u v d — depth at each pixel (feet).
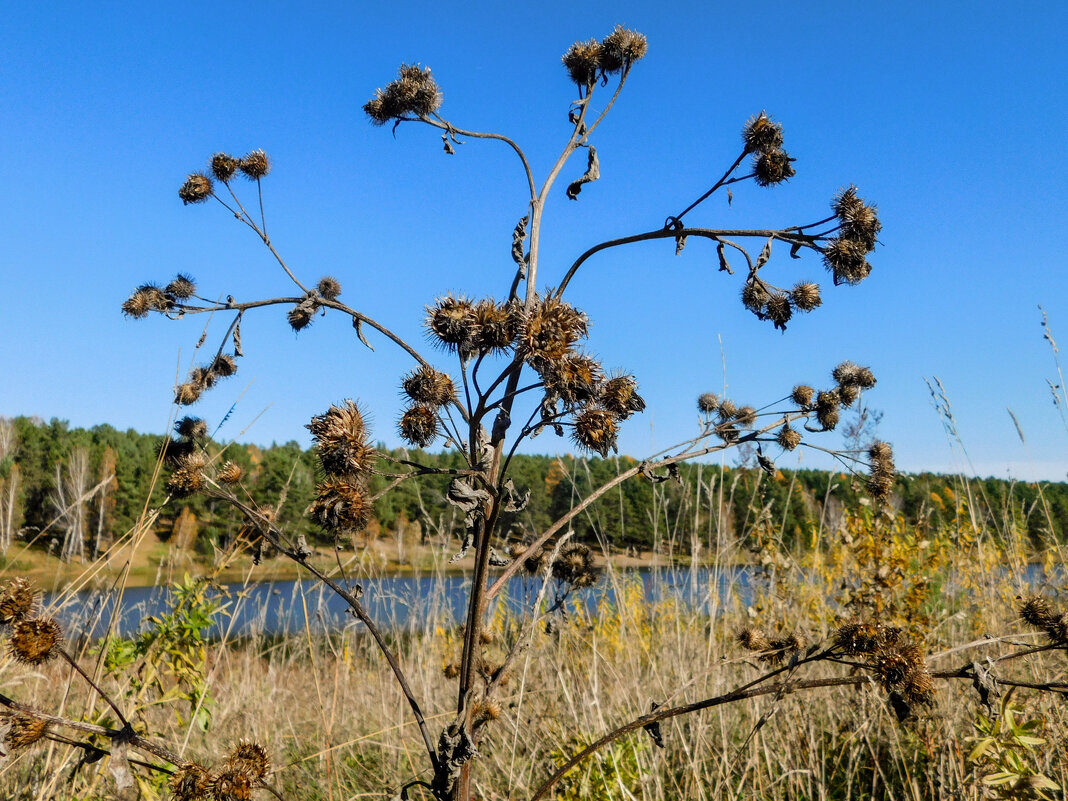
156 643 12.61
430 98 9.59
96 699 11.64
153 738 12.31
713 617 16.29
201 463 8.29
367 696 18.26
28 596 6.97
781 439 11.66
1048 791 10.89
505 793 12.26
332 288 11.02
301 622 20.07
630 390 8.17
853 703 14.61
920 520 20.07
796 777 13.03
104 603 12.15
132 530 12.35
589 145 9.45
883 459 12.03
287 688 18.62
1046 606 8.54
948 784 12.10
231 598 13.56
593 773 11.78
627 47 9.81
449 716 15.88
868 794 12.94
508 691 13.91
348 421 7.48
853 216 8.95
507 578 7.68
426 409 7.71
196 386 11.18
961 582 19.26
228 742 14.42
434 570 20.63
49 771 10.89
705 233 8.98
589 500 8.22
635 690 15.24
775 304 9.66
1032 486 21.12
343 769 14.64
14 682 10.73
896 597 16.90
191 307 9.67
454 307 7.70
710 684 15.39
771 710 9.91
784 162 9.09
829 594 19.70
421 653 18.54
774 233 9.15
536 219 8.79
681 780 13.33
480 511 7.45
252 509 8.25
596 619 19.24
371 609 21.59
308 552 7.47
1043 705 12.49
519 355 7.39
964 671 7.48
